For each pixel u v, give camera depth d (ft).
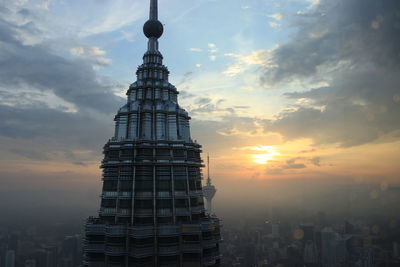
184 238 200.54
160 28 254.06
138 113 223.92
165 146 212.84
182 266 197.77
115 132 232.53
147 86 234.17
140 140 211.82
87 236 204.33
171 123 224.94
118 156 214.07
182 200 210.79
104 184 217.36
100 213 213.87
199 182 231.91
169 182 210.18
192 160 225.97
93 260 200.64
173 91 246.47
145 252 191.42
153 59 248.11
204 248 207.41
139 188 204.74
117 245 194.70
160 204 203.92
